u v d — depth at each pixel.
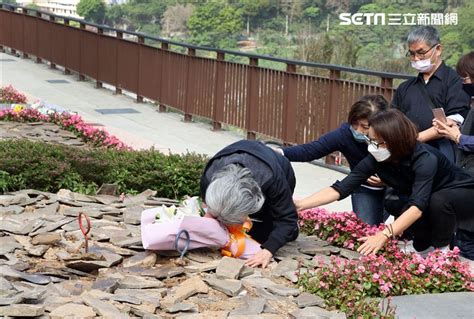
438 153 5.36
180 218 5.02
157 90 14.45
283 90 10.97
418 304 4.69
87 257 4.84
